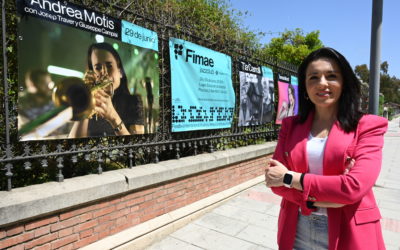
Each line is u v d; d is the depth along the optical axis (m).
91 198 2.78
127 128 3.37
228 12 6.22
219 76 4.76
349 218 1.43
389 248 3.52
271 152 6.46
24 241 2.36
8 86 2.53
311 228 1.55
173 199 3.83
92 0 3.06
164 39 3.90
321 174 1.52
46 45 2.58
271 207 4.67
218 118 4.79
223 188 4.88
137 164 3.84
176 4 4.29
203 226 3.95
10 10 2.45
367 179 1.33
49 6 2.60
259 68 5.95
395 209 4.88
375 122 1.44
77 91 2.83
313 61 1.57
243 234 3.76
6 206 2.19
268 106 6.38
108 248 2.93
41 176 2.99
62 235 2.62
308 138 1.62
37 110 2.54
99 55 3.04
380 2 6.23
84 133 2.91
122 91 3.29
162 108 3.92
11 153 2.45
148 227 3.39
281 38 19.14
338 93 1.52
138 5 3.59
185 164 3.94
